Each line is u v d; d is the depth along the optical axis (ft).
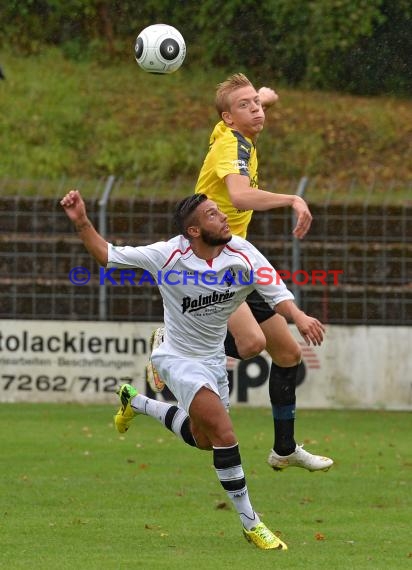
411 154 188.85
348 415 125.49
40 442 102.83
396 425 117.91
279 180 183.01
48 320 130.82
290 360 71.05
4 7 209.87
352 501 76.54
